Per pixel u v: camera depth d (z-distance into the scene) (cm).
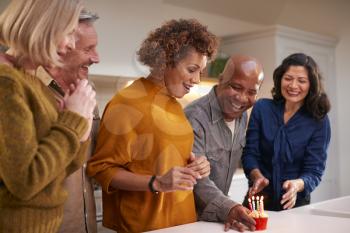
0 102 78
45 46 84
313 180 173
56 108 93
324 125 181
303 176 173
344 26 374
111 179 113
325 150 182
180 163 123
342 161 382
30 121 80
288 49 351
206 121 140
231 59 142
